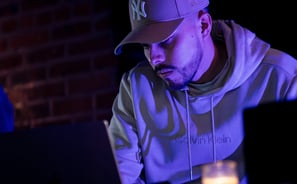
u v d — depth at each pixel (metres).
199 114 1.67
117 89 2.63
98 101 2.68
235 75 1.61
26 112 2.85
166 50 1.52
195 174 1.67
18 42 2.90
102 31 2.69
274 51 1.69
